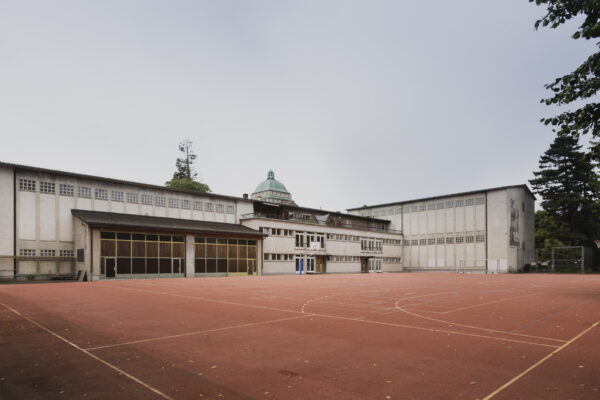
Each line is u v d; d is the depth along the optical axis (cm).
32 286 2578
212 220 5062
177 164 7962
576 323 1112
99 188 4088
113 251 3678
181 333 947
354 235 6562
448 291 2247
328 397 524
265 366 666
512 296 1939
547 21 1370
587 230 6750
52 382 588
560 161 6662
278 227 5425
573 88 1417
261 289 2352
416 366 666
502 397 522
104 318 1180
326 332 958
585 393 536
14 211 3512
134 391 547
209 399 516
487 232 6331
